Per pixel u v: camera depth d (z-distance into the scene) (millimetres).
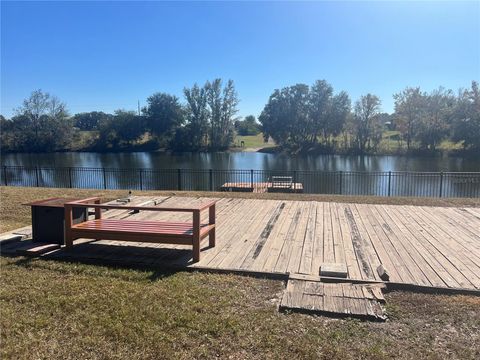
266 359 2949
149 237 5152
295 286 4262
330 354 3008
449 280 4398
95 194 11242
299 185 15875
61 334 3311
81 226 5496
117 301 3889
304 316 3602
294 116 52281
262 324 3438
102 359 2975
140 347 3109
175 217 7727
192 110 59188
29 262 5066
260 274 4664
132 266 4988
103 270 4777
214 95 58688
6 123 58750
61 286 4277
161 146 61375
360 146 47094
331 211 8109
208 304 3828
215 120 59062
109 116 69562
